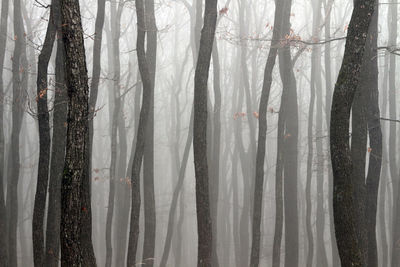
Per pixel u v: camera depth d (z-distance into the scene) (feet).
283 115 50.60
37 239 34.96
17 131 49.67
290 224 51.93
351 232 26.48
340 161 26.96
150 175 49.52
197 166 36.83
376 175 39.60
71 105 23.29
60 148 38.37
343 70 27.55
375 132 39.86
